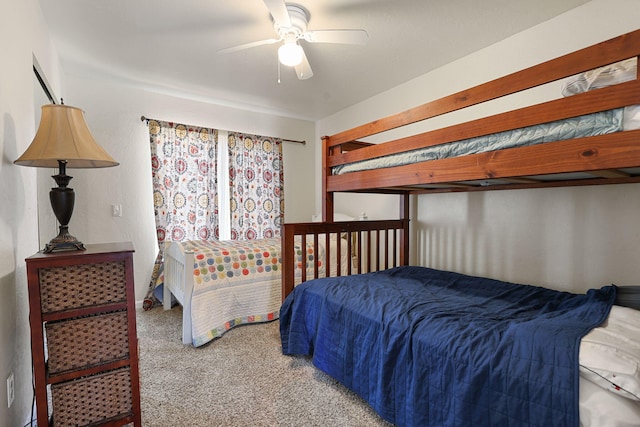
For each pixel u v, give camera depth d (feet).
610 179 5.77
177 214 11.02
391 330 4.98
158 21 6.80
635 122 3.35
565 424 3.23
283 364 6.81
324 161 8.27
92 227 9.90
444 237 9.30
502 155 4.48
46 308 3.95
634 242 5.95
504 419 3.62
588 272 6.52
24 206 4.98
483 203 8.35
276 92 10.94
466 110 8.42
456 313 5.15
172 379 6.19
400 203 9.98
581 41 6.35
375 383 5.08
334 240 10.61
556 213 6.98
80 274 4.14
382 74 9.48
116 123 10.18
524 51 7.23
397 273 8.34
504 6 6.32
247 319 8.95
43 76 6.46
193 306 7.80
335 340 5.98
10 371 4.17
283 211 13.35
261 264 9.21
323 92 10.96
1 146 4.07
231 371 6.51
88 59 8.57
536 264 7.32
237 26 7.00
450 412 4.05
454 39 7.57
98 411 4.26
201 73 9.43
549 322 4.24
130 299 4.45
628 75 3.80
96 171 9.93
